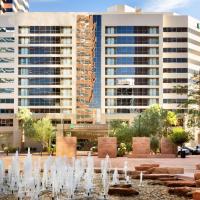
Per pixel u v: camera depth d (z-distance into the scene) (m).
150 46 132.38
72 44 130.75
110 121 118.06
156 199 16.11
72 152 42.53
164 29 134.12
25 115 123.44
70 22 131.12
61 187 18.00
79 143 108.00
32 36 131.50
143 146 50.31
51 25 131.12
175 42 134.25
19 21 131.12
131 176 24.42
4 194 17.34
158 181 21.39
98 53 131.00
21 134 127.25
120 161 40.59
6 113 130.12
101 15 131.12
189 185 19.48
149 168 26.64
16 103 130.62
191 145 123.62
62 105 130.38
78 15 131.12
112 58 131.75
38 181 17.52
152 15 132.50
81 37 130.75
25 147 122.69
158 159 45.97
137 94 131.75
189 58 135.00
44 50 131.25
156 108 104.12
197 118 57.03
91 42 131.00
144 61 132.25
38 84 131.00
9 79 131.12
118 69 131.62
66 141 42.59
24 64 131.38
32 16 131.38
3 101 130.75
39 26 131.38
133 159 44.97
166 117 103.06
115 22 131.38
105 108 130.75
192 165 36.19
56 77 130.88
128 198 16.33
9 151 92.12
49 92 130.75
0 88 131.00
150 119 95.44
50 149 77.94
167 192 17.78
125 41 131.62
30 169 17.67
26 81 131.38
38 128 98.56
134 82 131.75
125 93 131.38
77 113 129.50
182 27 134.50
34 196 16.38
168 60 134.00
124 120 130.00
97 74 130.75
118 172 27.23
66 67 130.88
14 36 131.38
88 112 129.38
